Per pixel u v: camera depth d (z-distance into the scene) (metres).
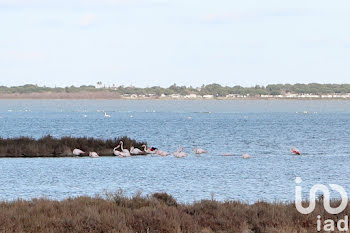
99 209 63.28
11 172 129.50
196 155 181.50
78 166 143.38
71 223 56.69
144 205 66.81
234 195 97.69
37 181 115.31
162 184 111.94
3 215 58.72
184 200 90.56
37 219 57.56
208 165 150.12
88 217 57.97
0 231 54.28
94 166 143.88
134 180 118.00
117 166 144.50
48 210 62.50
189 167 144.25
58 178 120.00
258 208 65.31
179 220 59.09
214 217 62.00
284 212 63.56
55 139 183.62
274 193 100.25
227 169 140.75
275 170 139.00
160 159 165.50
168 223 57.66
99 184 111.62
